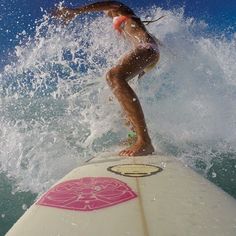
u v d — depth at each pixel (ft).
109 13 12.69
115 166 6.79
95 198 4.75
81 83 13.84
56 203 4.58
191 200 4.71
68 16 11.37
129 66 9.91
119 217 4.11
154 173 6.16
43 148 11.19
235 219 4.14
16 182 9.29
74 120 14.06
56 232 3.78
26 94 17.13
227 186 8.78
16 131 12.50
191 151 11.19
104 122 11.91
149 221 4.00
